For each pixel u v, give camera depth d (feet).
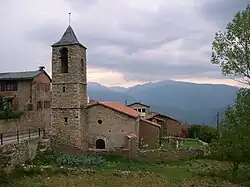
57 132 108.78
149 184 71.10
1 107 133.69
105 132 112.27
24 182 68.23
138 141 119.96
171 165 97.66
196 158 109.09
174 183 72.84
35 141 94.07
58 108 109.29
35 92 160.66
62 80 109.60
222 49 79.46
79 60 109.50
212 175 82.17
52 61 110.83
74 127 107.55
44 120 156.97
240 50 77.36
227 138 71.20
